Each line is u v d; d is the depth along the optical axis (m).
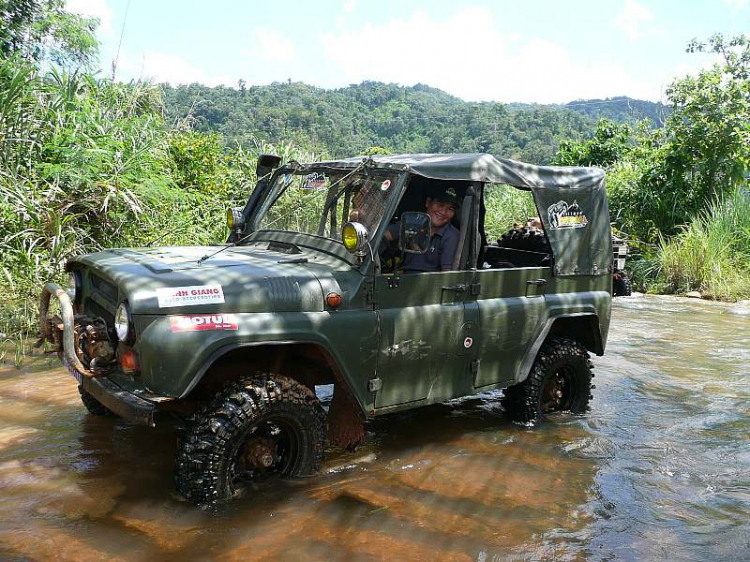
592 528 3.51
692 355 7.30
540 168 4.93
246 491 3.67
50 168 7.94
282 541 3.22
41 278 7.26
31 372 5.68
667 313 9.91
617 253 6.14
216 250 4.45
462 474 4.14
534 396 5.00
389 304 4.07
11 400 5.00
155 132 10.11
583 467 4.32
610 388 6.04
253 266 3.86
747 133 13.13
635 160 16.00
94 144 8.35
